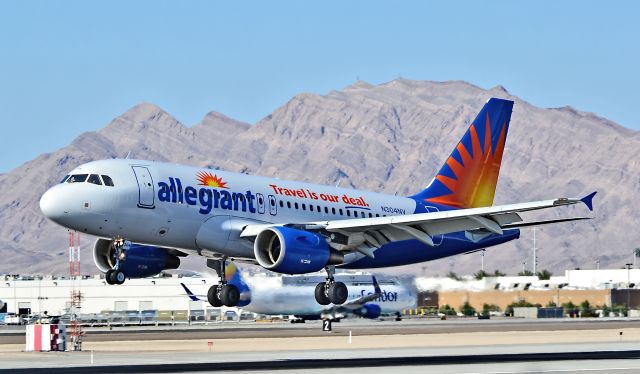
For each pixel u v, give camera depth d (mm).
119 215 138625
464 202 180250
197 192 145250
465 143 180000
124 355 141875
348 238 149750
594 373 110000
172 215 142500
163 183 142375
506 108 182625
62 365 122625
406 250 168000
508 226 151875
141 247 149875
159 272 152875
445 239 172500
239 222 148500
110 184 138250
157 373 109500
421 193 178250
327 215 161625
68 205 136375
